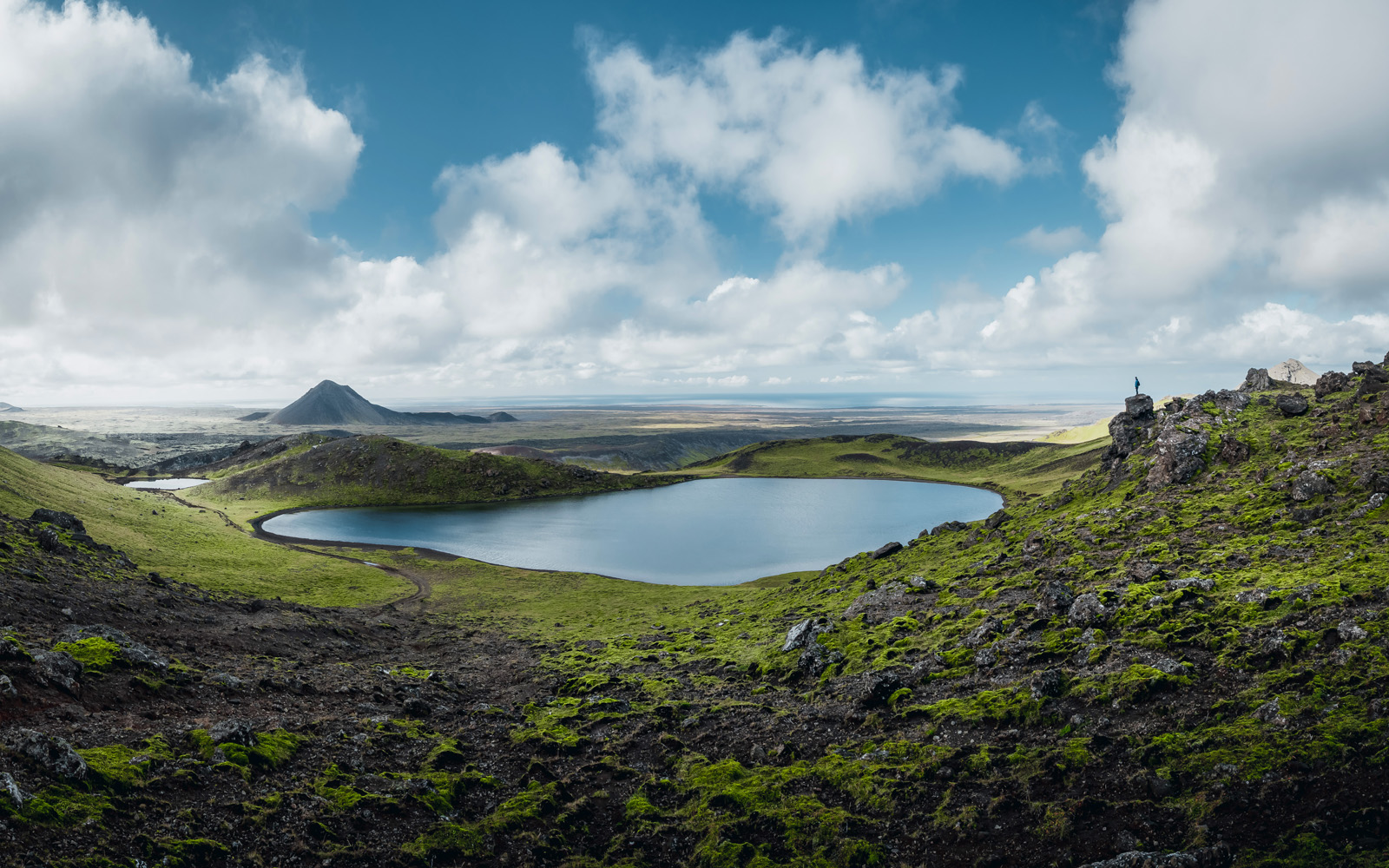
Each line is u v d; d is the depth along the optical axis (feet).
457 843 85.15
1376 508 176.45
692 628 263.90
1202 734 92.73
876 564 315.58
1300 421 284.61
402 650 235.81
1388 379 279.08
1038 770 94.43
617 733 135.95
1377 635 102.22
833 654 174.60
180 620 198.29
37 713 90.43
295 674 156.87
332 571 410.11
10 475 416.67
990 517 335.06
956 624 176.76
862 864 81.30
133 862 65.31
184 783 83.25
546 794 102.37
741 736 129.29
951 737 112.98
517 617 320.50
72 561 233.14
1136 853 71.61
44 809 66.64
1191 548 190.70
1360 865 62.39
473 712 153.48
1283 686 99.19
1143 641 128.36
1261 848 69.31
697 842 90.68
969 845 81.82
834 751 115.14
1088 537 230.89
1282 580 142.31
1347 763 76.95
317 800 87.71
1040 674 121.39
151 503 536.83
